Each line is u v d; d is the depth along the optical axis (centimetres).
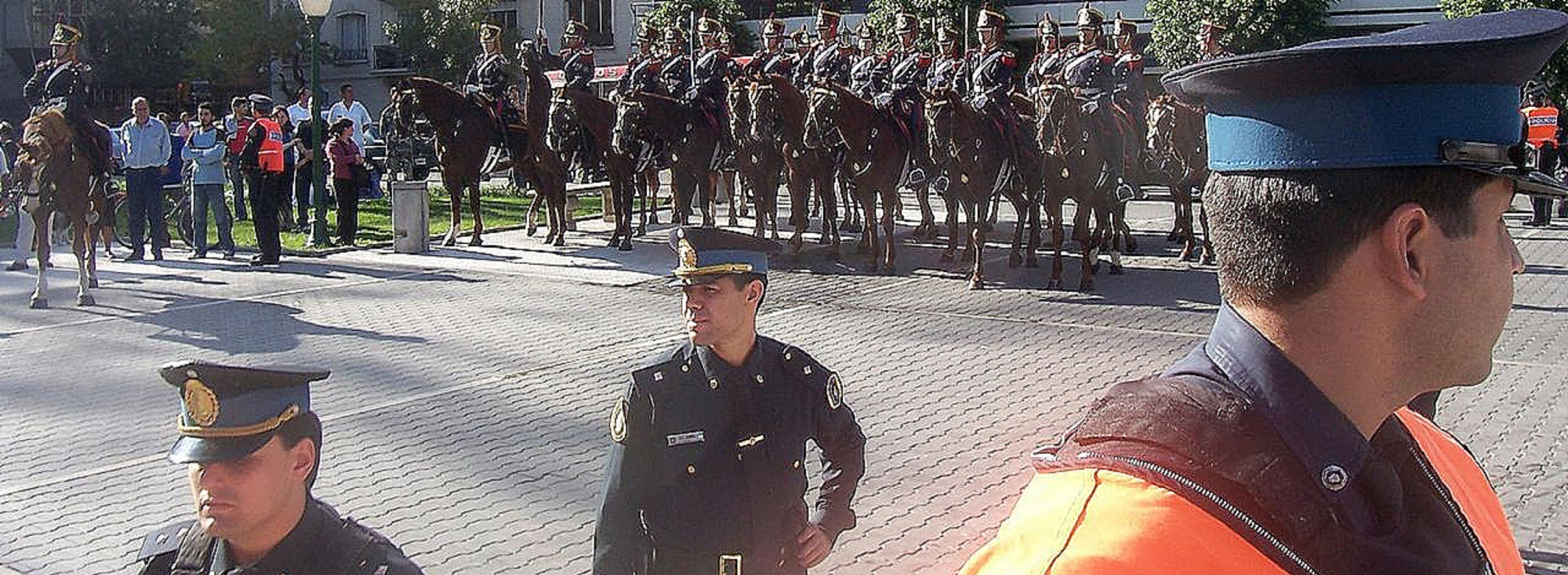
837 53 1942
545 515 709
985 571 152
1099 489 146
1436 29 151
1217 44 1709
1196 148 1634
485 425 903
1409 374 153
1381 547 144
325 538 301
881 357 1106
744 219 2289
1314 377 152
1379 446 160
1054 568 141
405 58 4825
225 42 4650
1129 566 138
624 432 392
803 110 1678
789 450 396
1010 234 2023
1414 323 151
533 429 891
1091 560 140
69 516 723
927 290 1472
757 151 1786
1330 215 148
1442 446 190
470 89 1931
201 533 311
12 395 1018
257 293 1523
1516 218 2103
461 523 697
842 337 1202
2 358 1157
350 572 296
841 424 411
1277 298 152
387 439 870
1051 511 148
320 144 1925
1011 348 1137
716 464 387
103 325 1322
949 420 887
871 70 1909
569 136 1834
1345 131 146
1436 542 150
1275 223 151
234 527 290
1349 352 151
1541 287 1412
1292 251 150
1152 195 2780
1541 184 153
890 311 1338
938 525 675
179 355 1166
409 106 1845
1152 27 3575
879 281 1547
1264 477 143
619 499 394
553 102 1855
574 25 1991
